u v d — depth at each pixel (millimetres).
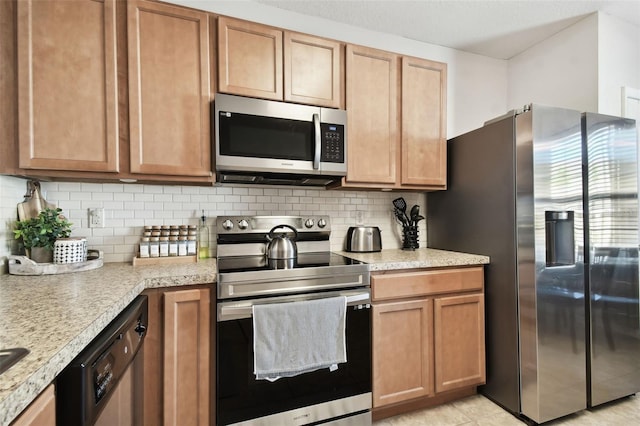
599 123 1769
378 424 1669
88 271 1428
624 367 1813
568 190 1689
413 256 1932
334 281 1551
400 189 2135
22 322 746
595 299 1737
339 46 1853
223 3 1930
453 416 1738
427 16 2131
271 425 1427
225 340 1360
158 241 1676
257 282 1419
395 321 1684
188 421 1328
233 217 1908
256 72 1657
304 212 2156
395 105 1994
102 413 782
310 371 1485
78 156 1371
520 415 1707
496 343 1838
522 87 2592
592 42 2102
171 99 1517
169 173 1513
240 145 1577
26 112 1302
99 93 1402
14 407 458
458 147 2145
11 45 1300
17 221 1420
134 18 1456
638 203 1995
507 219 1768
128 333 962
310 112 1719
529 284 1643
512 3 1997
